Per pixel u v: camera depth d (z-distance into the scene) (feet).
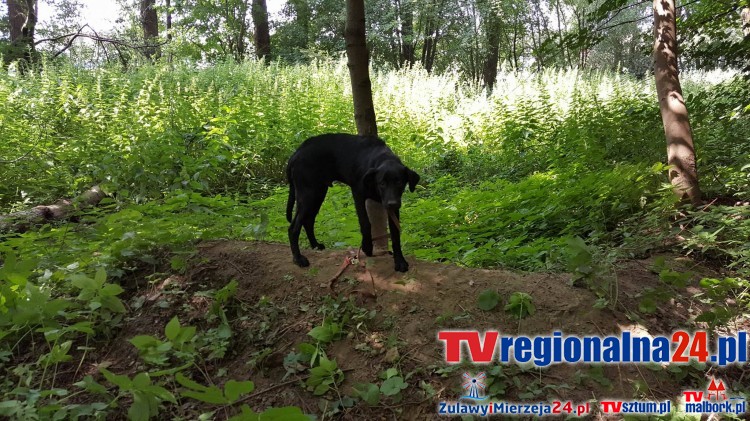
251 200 24.88
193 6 68.23
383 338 12.51
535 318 12.82
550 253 16.43
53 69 39.78
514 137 34.55
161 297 13.93
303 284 13.93
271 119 34.47
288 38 83.35
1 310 11.97
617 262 15.90
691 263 16.37
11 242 15.49
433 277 13.87
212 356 12.17
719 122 26.68
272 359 12.16
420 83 48.44
